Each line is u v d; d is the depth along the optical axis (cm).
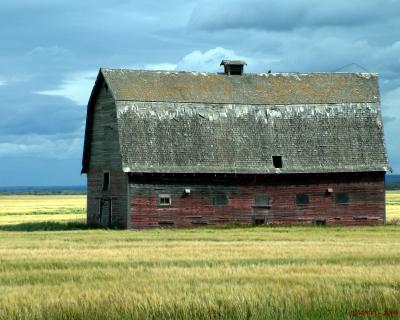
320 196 7850
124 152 7369
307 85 8288
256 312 2397
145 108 7606
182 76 8075
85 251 4234
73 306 2380
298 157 7812
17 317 2319
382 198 7975
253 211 7706
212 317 2388
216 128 7731
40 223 8419
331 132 7981
